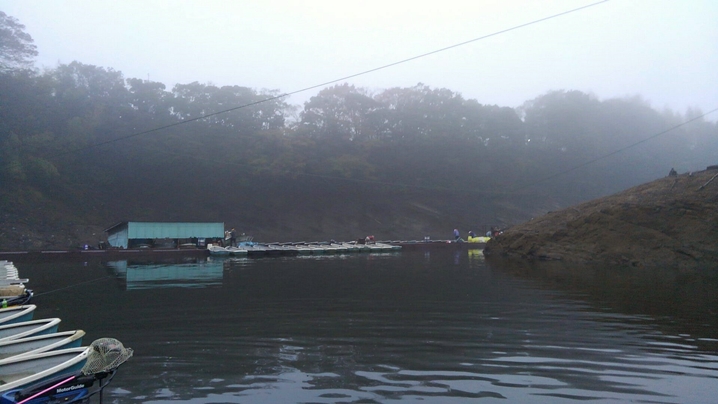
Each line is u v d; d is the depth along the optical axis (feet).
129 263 94.32
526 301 47.37
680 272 67.26
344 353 30.53
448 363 28.30
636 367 27.17
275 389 24.49
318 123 267.59
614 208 85.25
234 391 24.27
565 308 43.57
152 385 25.12
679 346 31.09
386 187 244.83
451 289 55.93
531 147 290.97
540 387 24.39
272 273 74.84
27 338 27.32
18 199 155.22
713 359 28.43
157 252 110.52
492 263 88.58
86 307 46.55
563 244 90.07
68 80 206.80
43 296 53.67
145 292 55.57
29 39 195.83
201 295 53.11
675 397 22.93
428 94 280.31
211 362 28.89
